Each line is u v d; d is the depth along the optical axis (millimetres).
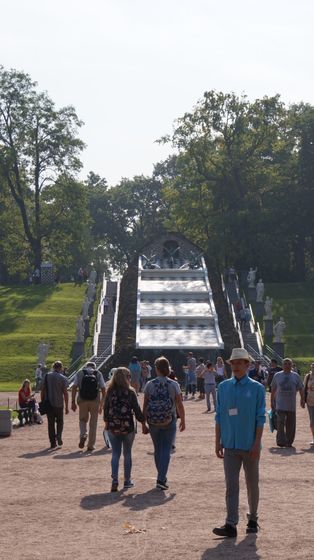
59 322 89188
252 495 15141
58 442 28688
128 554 13555
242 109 107375
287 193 106438
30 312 93750
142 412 19828
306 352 78125
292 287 104750
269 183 108438
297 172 108875
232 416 15180
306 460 23859
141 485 20031
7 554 13680
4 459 25312
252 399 15188
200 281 92312
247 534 14828
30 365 73500
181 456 24969
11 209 123250
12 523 16047
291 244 114875
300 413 40688
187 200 109625
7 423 32469
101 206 168250
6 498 18531
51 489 19672
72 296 102000
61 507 17484
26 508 17438
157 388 19828
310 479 20359
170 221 125625
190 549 13828
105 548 13977
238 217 103625
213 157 109250
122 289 93125
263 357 74188
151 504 17656
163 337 76438
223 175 107312
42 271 117375
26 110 113062
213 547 13938
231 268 101750
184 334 77375
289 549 13672
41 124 114438
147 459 24750
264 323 82875
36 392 60531
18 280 138500
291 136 112062
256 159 109625
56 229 116375
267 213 104562
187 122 107625
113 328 82062
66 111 115250
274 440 29328
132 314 83000
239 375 15367
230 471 15117
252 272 98688
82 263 152875
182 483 20125
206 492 18875
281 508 16953
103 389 27469
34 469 23016
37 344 80250
